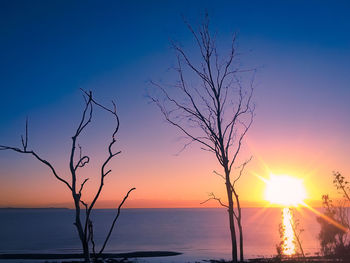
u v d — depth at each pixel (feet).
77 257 201.87
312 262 67.05
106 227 594.65
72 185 20.26
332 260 62.23
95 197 20.67
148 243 309.42
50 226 628.28
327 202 63.46
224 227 574.56
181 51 57.21
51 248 266.36
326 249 64.90
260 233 408.67
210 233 435.12
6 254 216.95
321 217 63.77
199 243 301.22
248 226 575.38
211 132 54.75
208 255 207.21
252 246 256.52
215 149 54.80
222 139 54.60
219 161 54.70
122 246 283.38
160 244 297.53
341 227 62.34
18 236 399.03
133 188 22.20
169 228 564.30
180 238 363.76
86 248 19.81
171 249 253.24
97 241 331.77
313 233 339.98
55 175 20.39
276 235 373.40
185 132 56.13
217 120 55.06
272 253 205.87
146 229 539.70
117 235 416.05
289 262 79.61
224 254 212.43
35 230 512.22
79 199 20.24
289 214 68.33
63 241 331.16
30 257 203.62
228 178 54.13
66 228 563.48
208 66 56.44
